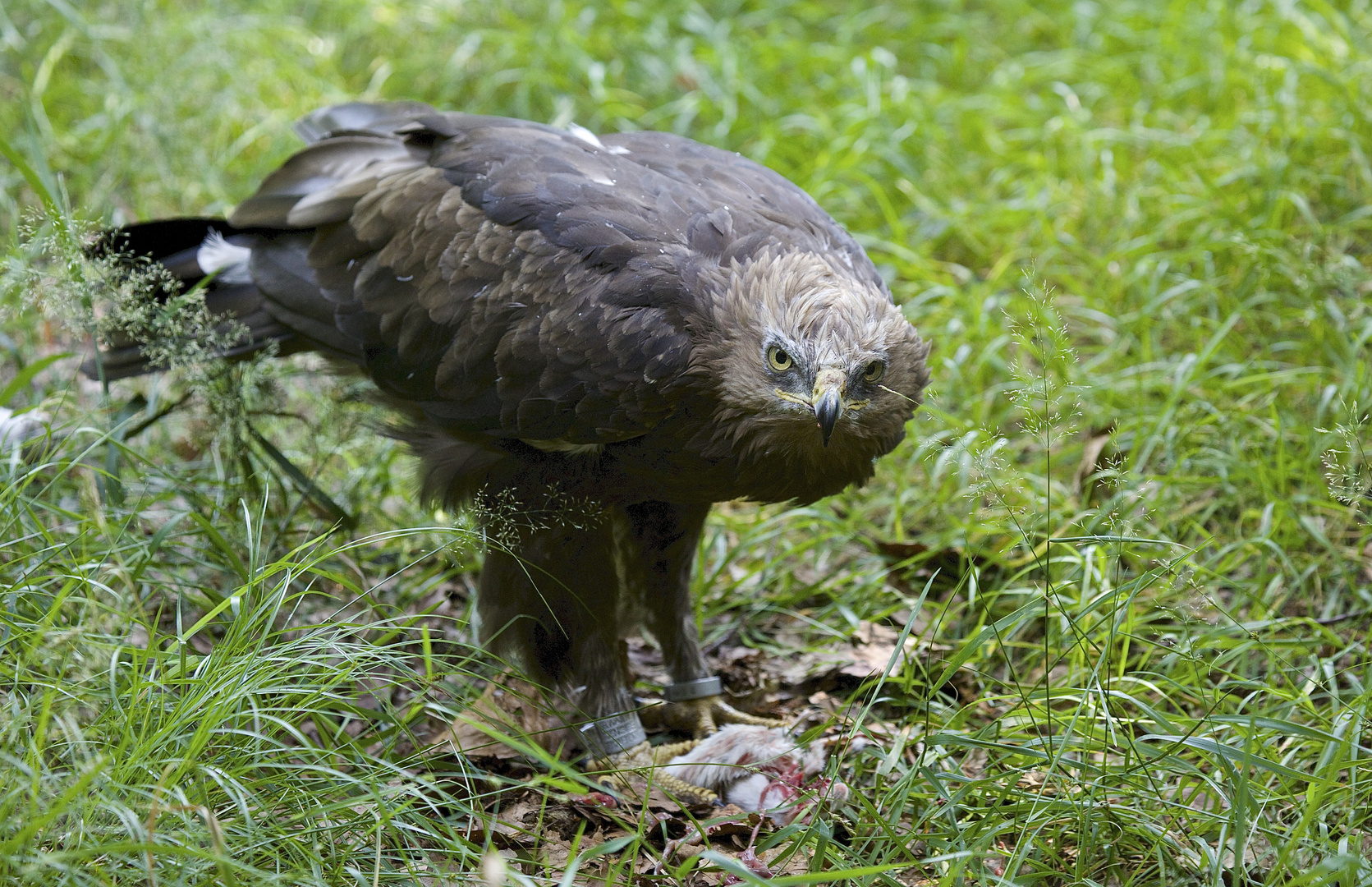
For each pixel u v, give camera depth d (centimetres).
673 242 556
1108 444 720
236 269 660
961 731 563
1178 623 607
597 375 538
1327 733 489
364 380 651
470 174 595
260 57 1055
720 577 715
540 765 578
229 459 679
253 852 423
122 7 1048
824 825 470
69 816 410
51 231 720
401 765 498
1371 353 763
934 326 843
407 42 1116
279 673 483
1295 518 671
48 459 601
